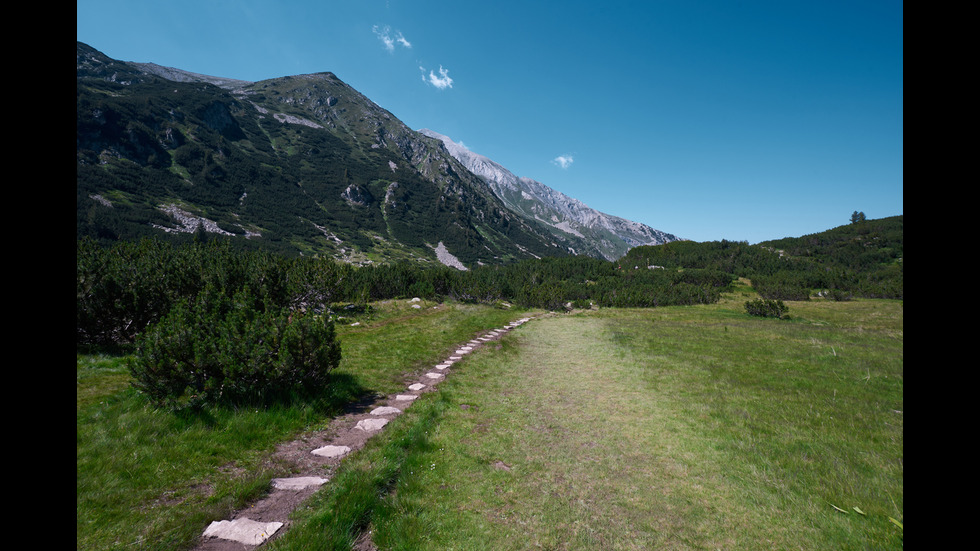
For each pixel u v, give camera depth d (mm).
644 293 38844
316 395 8359
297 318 8602
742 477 5746
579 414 8594
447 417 8258
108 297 10250
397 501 5078
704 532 4547
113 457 5172
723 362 13164
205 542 4070
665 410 8766
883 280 44125
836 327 22406
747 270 54125
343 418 7906
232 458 5816
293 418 7324
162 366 6734
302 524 4426
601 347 16578
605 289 42969
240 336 7879
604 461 6348
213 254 18406
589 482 5688
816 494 5215
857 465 5957
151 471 5109
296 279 19359
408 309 24594
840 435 7102
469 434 7410
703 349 15422
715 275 48219
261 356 7633
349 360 12078
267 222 171250
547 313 31078
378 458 6145
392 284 29703
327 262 21969
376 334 16781
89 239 14336
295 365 8086
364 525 4699
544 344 17672
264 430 6730
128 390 7281
